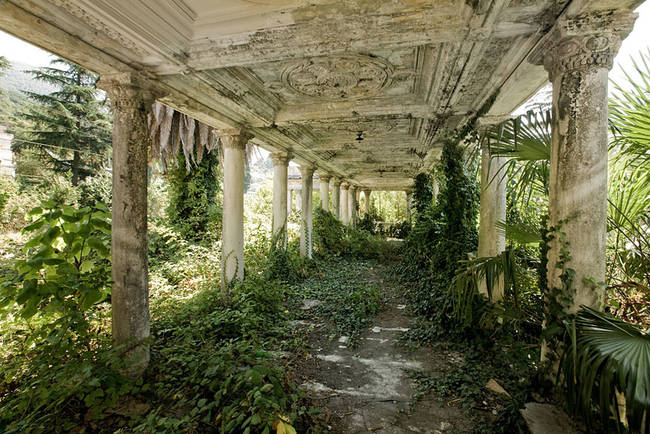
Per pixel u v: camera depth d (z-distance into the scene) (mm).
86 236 3045
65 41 2738
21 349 3045
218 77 3945
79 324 2850
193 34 3133
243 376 2906
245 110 5051
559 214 2463
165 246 8672
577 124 2359
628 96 2490
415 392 3424
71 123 16062
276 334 4879
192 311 4977
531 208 4184
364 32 2818
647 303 2758
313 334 5066
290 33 2930
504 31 2713
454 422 2920
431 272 6852
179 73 3580
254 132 6516
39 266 2748
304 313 5988
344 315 5859
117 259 3428
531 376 2801
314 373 3834
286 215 8602
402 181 20266
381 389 3490
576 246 2367
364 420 2957
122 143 3453
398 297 7277
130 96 3451
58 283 2863
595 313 2184
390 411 3096
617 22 2248
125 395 3059
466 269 3148
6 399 2672
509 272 2850
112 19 2504
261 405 2486
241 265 6094
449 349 4418
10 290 2668
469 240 5879
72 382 2709
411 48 3449
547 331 2344
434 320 5273
